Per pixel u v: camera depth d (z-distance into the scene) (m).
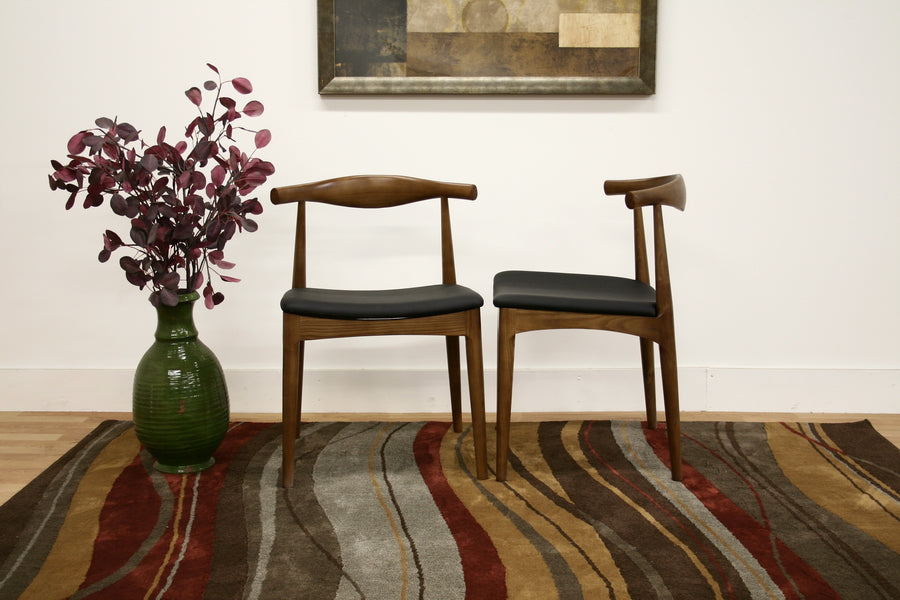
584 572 1.43
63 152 2.33
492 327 2.43
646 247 2.27
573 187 2.37
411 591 1.36
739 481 1.85
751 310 2.42
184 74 2.31
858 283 2.40
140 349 2.43
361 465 1.96
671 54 2.31
